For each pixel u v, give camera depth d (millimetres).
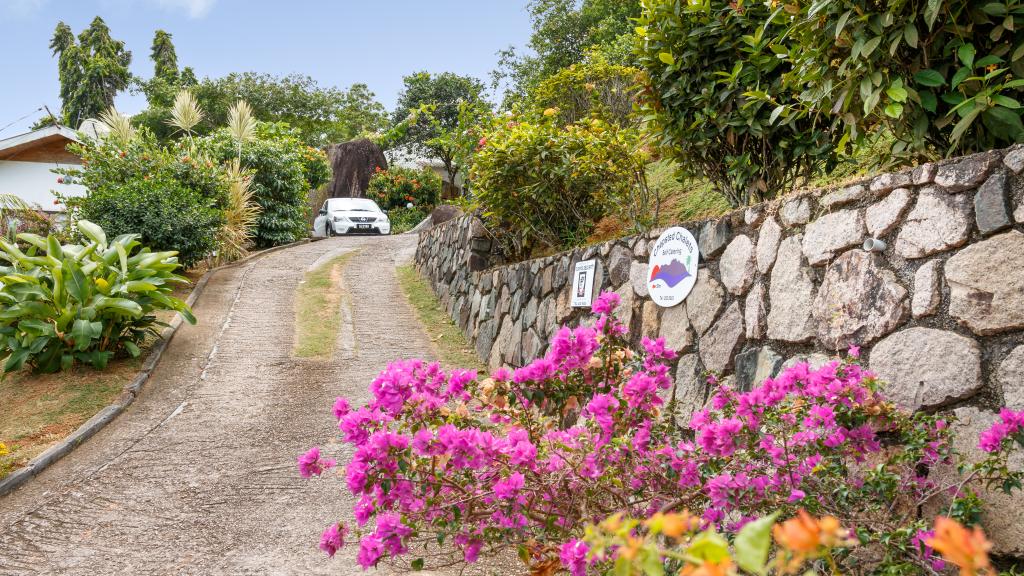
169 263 8641
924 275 2686
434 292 12164
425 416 2836
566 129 8117
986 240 2471
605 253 5598
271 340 9125
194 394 7113
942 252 2633
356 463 2445
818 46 3420
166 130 40000
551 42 25312
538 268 7145
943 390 2529
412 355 8664
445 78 37688
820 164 4891
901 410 2668
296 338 9258
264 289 11984
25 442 5848
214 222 12742
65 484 5031
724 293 3965
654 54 5105
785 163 4820
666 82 5160
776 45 3984
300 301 11289
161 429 6148
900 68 3148
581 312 5902
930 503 2408
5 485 4938
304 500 4637
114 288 7812
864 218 3020
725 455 2400
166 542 4070
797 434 2516
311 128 43719
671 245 4570
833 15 3195
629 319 5000
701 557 724
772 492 2361
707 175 5398
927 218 2705
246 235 15203
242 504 4594
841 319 3051
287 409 6645
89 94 51156
